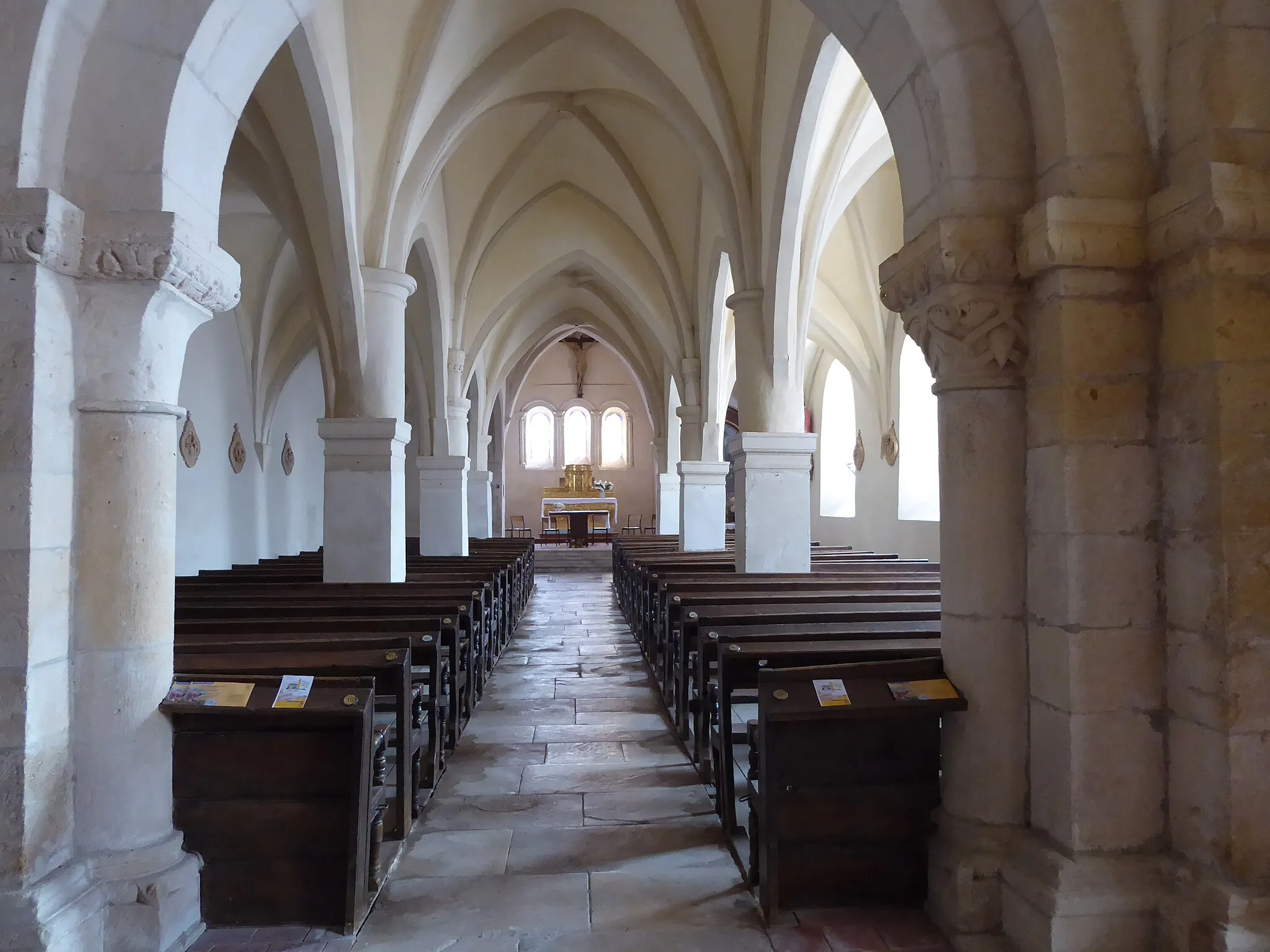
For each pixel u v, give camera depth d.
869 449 16.64
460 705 6.06
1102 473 2.90
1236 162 2.65
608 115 11.23
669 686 6.71
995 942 3.01
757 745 3.70
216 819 3.27
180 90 3.04
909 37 3.19
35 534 2.80
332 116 6.82
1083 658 2.87
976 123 3.13
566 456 29.44
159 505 3.15
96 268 2.95
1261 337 2.65
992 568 3.19
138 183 3.00
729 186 8.70
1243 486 2.63
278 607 5.69
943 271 3.10
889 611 5.20
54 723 2.89
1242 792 2.60
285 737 3.29
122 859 3.01
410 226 8.10
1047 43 2.95
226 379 13.27
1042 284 3.01
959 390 3.26
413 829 4.25
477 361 18.20
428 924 3.30
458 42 7.84
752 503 8.66
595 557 21.12
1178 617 2.83
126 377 3.05
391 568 7.77
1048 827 3.00
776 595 6.30
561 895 3.54
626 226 13.66
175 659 3.85
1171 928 2.70
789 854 3.37
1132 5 2.93
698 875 3.73
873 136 9.72
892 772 3.39
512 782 4.98
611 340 20.62
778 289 8.35
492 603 8.14
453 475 13.38
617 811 4.51
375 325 7.75
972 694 3.21
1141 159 2.94
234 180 10.12
